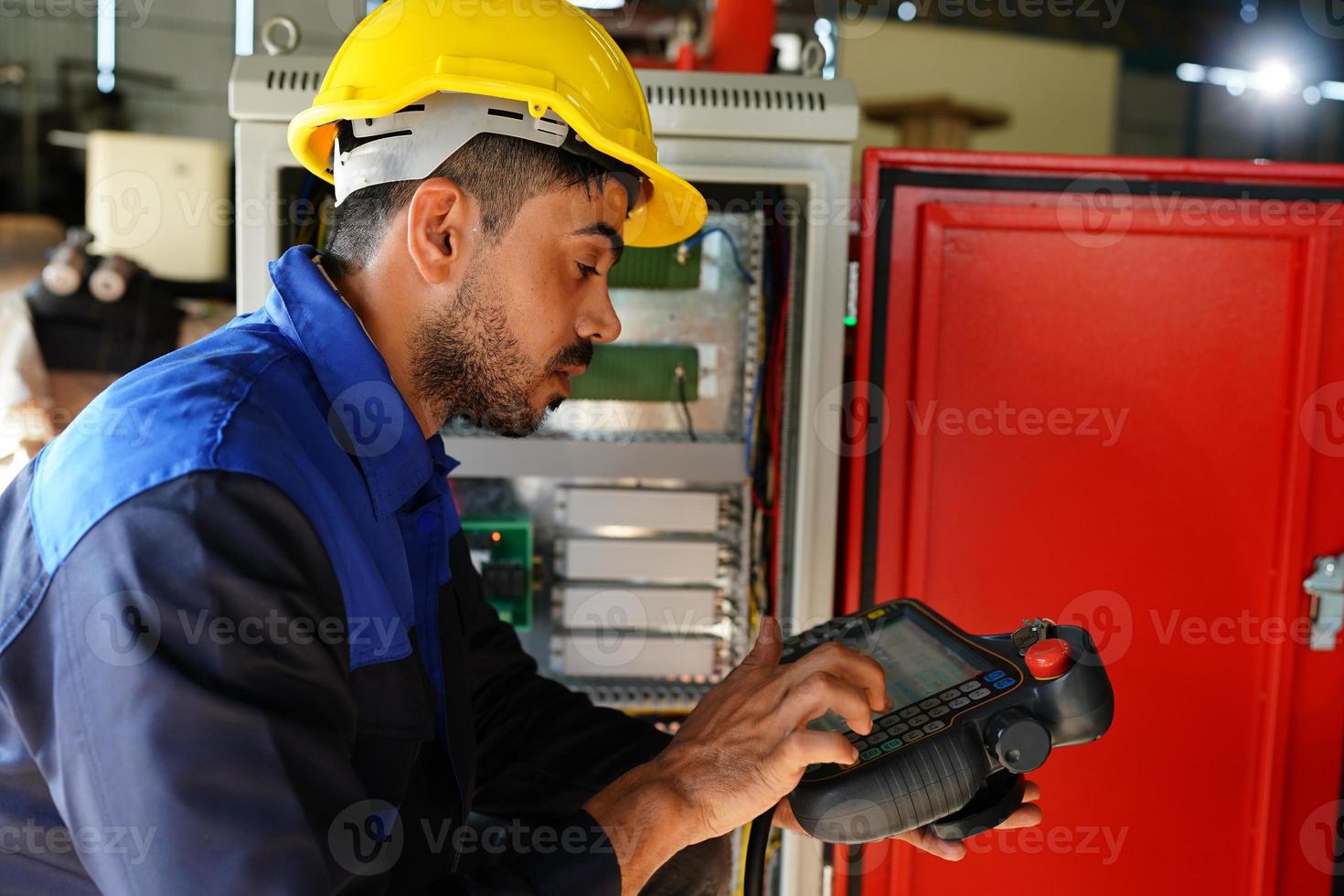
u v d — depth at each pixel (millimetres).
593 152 878
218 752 619
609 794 814
